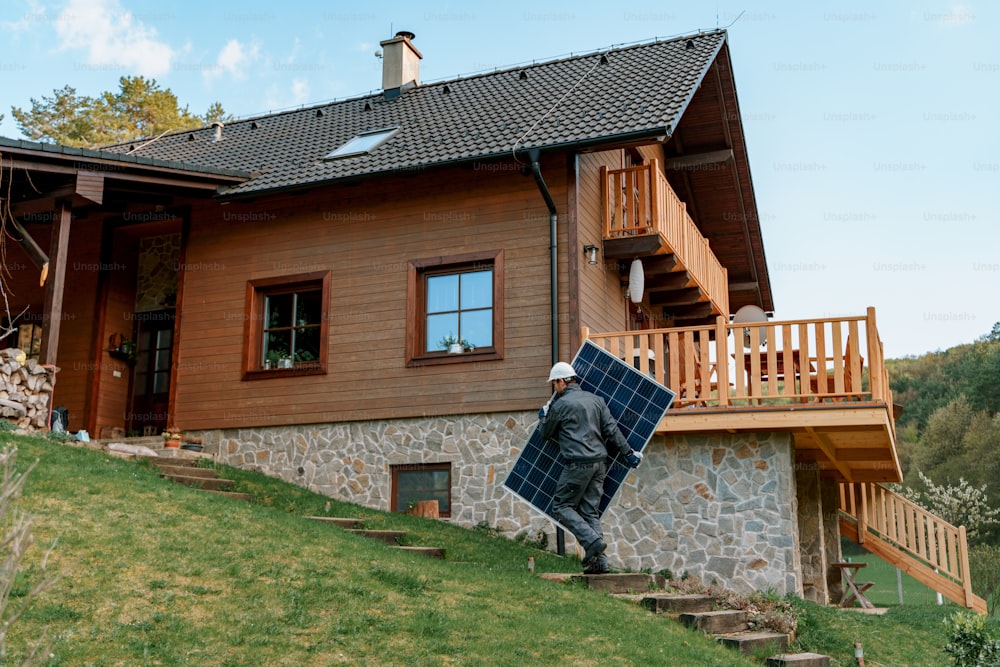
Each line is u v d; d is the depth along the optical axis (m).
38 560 6.79
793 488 11.53
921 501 32.06
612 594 8.80
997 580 15.21
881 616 11.33
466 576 8.27
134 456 11.84
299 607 6.71
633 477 12.07
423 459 13.20
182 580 6.92
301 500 12.06
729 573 11.34
